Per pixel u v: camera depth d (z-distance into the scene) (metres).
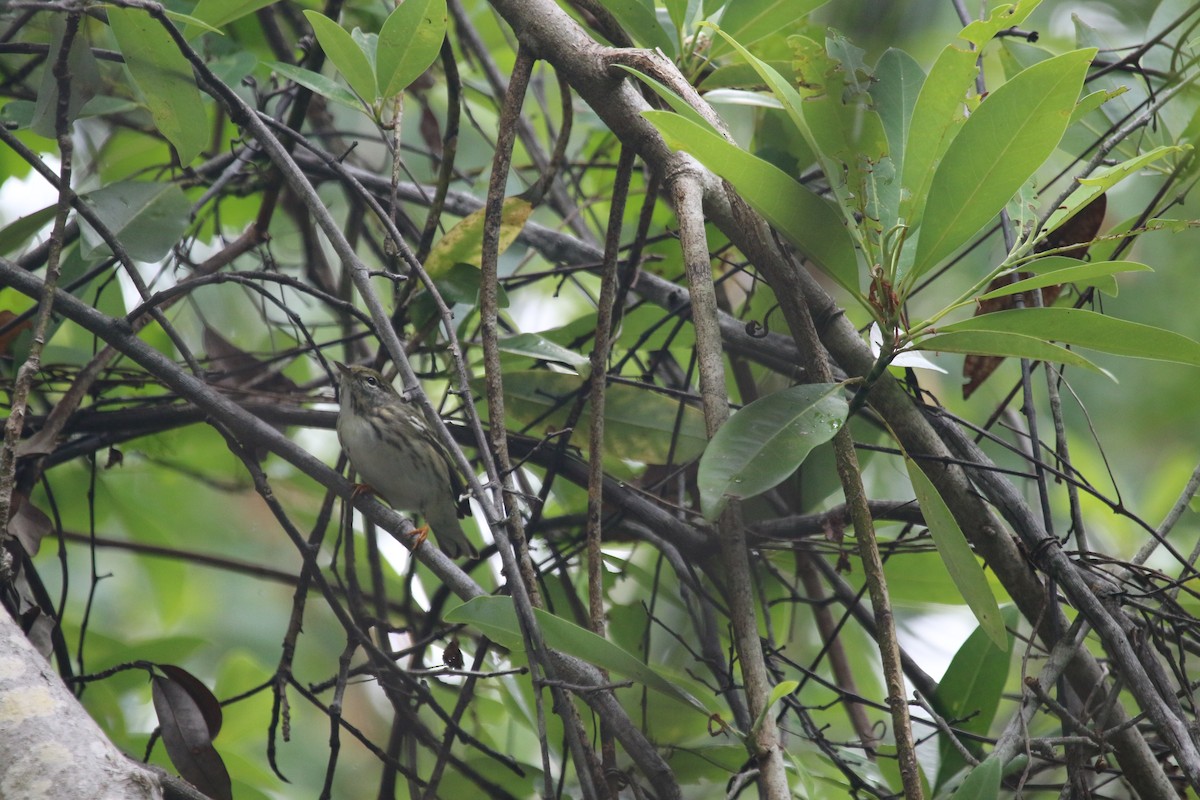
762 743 5.61
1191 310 13.81
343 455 10.12
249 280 7.95
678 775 9.12
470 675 7.13
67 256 9.71
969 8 10.98
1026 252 7.90
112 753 4.52
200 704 7.66
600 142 13.05
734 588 6.05
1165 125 9.08
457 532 11.18
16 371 9.45
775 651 8.48
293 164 7.48
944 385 13.62
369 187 10.84
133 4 7.05
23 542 8.01
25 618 7.04
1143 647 7.05
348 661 8.12
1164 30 8.65
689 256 6.70
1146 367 14.47
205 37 10.09
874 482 11.98
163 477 12.38
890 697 5.70
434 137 11.80
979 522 7.21
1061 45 11.95
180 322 12.68
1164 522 7.85
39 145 11.79
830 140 6.21
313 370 13.06
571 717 6.43
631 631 10.25
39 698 4.61
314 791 12.59
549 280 13.93
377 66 7.91
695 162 7.17
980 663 8.48
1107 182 6.04
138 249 8.52
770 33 8.89
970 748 8.25
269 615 13.56
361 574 11.66
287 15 11.99
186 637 10.41
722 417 6.23
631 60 7.26
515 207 8.91
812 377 6.60
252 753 12.32
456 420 9.62
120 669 7.68
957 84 5.86
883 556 8.94
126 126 11.19
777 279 6.81
